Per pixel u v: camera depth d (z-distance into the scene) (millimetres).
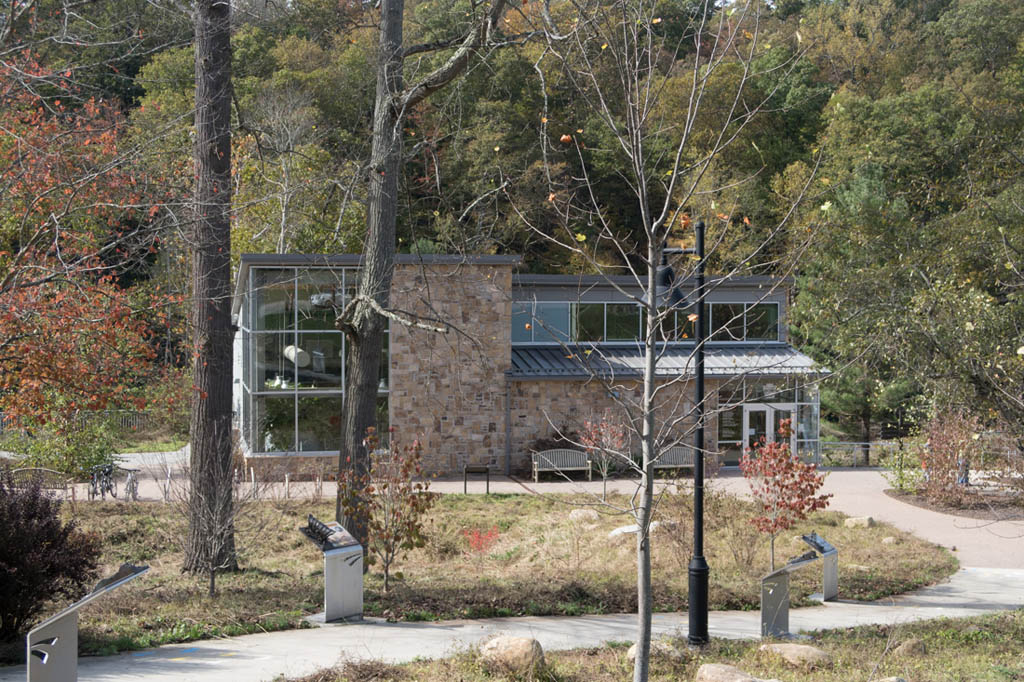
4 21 13617
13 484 11617
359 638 10961
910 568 17641
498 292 31188
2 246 18344
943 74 50938
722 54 7656
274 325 29984
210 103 15641
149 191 15266
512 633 11453
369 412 17469
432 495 14352
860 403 36969
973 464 25969
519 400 31734
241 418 35281
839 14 59188
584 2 8062
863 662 10102
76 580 11352
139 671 9008
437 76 16891
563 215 8258
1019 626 12453
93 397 15680
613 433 25578
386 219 17688
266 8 17297
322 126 37031
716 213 8961
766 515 18734
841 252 35875
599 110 8742
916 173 38781
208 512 15312
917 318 13688
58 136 13680
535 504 25203
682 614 13086
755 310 35375
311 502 23984
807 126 46562
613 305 34062
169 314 16812
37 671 7582
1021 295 20391
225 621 11586
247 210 34625
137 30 15039
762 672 9516
